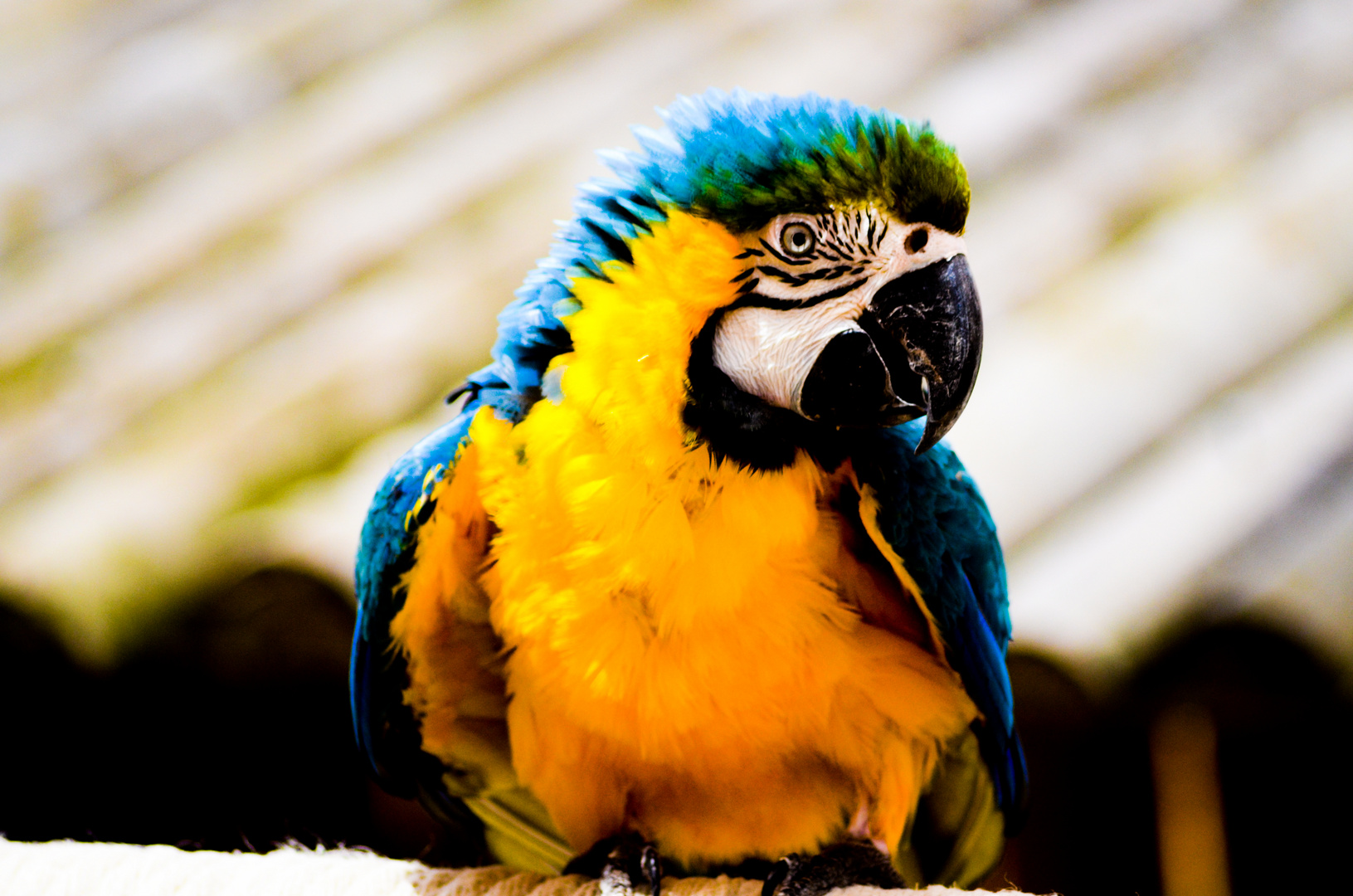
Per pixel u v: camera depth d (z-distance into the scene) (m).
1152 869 2.94
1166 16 3.78
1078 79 3.53
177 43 3.97
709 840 2.67
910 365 2.64
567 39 3.82
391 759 2.70
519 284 3.01
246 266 3.17
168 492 2.90
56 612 2.86
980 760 2.69
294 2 4.11
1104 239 3.09
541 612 2.62
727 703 2.62
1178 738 2.92
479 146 3.45
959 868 2.75
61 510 2.91
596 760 2.64
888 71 3.59
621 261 2.62
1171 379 2.94
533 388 2.63
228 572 2.86
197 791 2.95
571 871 2.66
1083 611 2.83
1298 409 2.91
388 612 2.65
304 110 3.69
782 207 2.62
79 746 2.92
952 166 2.64
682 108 2.64
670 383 2.61
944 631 2.64
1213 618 2.83
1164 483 2.88
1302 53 3.63
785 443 2.62
